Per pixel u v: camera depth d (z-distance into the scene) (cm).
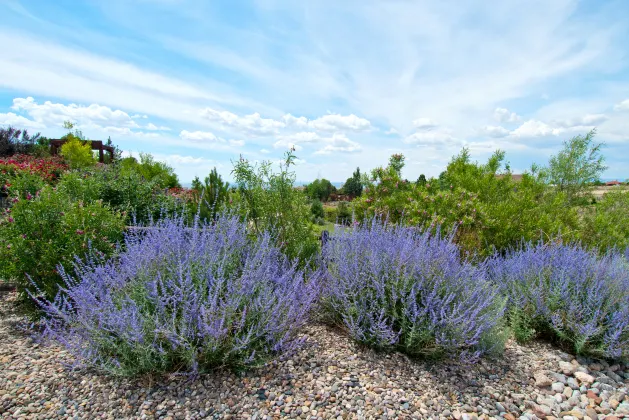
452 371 290
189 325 256
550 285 368
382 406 243
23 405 240
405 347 304
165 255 315
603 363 324
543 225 594
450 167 802
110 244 416
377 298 320
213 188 723
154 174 1708
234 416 230
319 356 299
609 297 349
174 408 237
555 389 279
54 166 1198
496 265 469
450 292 320
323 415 233
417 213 619
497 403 254
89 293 282
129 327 247
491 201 695
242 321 263
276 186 505
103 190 791
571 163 942
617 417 248
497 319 314
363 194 713
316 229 581
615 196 787
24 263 380
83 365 265
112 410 235
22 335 345
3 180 855
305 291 328
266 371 276
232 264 334
